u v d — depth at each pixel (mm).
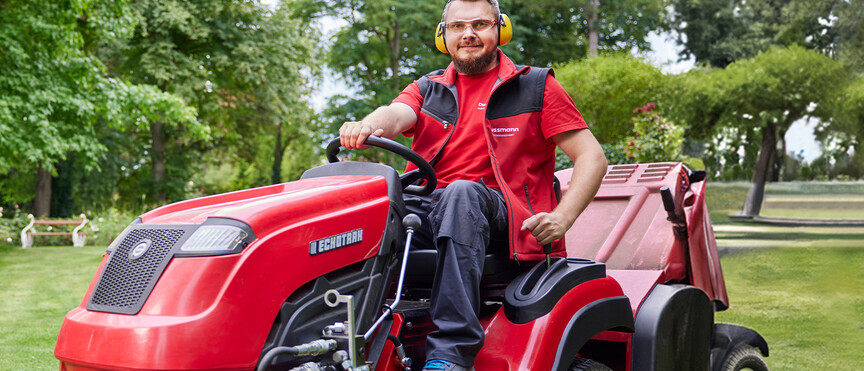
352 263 1974
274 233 1789
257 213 1791
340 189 2014
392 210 2129
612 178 3766
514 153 2344
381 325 2027
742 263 8469
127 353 1657
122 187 28625
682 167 3635
